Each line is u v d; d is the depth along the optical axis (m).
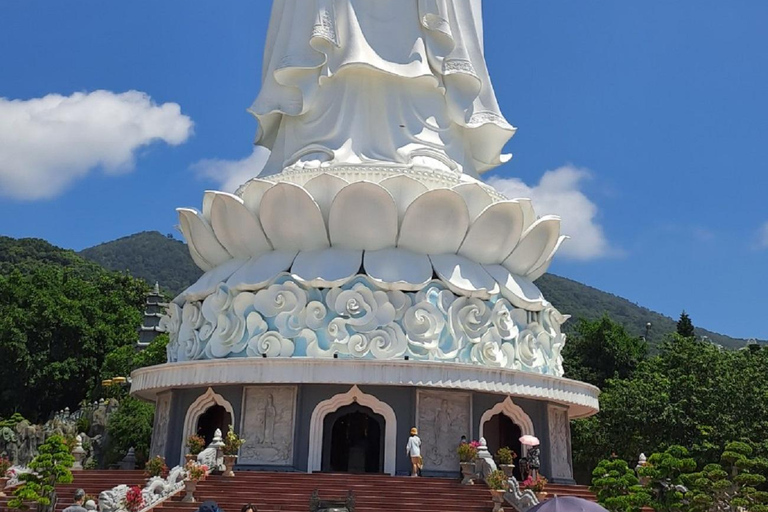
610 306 199.88
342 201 28.08
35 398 63.38
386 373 26.27
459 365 26.66
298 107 32.38
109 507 19.12
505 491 21.95
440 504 21.92
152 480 21.53
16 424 52.44
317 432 26.89
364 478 23.55
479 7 35.00
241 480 23.41
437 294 28.08
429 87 32.38
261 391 27.66
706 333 191.88
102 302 69.38
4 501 25.83
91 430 53.31
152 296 71.75
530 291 30.70
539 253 30.89
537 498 21.86
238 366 26.91
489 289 28.78
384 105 31.61
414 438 25.66
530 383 27.92
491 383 27.02
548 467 28.89
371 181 28.72
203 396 28.70
